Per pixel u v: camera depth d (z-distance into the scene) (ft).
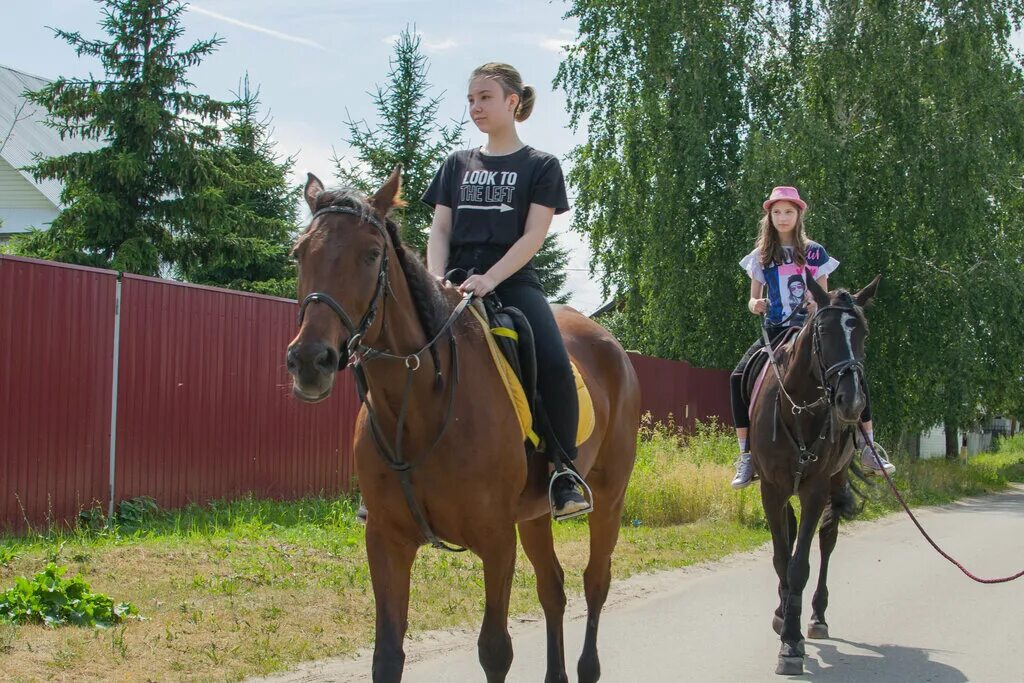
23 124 86.07
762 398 22.62
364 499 13.33
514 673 18.19
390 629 12.68
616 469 17.83
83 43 56.65
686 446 50.52
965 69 71.87
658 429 53.52
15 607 18.48
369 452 13.11
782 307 23.85
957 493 61.93
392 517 13.19
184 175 57.67
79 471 29.14
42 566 22.43
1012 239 76.89
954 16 72.59
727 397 70.95
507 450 13.37
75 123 58.18
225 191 62.13
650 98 75.51
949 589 27.17
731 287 77.30
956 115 73.72
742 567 31.01
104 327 29.99
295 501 37.29
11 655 16.29
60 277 28.58
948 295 72.13
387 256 11.96
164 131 57.31
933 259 72.64
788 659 18.52
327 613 20.86
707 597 25.86
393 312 12.38
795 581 19.43
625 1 77.41
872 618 23.53
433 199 15.96
